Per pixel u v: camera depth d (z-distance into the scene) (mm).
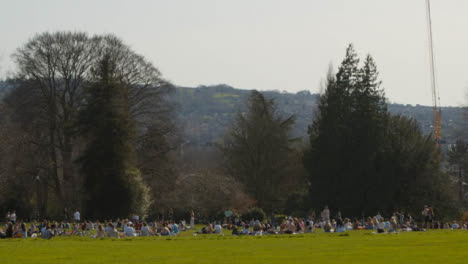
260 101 94688
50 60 74938
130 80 79062
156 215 81375
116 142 73625
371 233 47719
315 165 79625
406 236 40344
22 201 80312
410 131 79375
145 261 25891
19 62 74500
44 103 75250
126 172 73750
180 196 81688
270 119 93688
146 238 45156
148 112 79188
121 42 80250
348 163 77250
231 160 94250
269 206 91812
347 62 80312
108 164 73500
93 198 73250
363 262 24359
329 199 77812
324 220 61594
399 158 75312
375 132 76812
